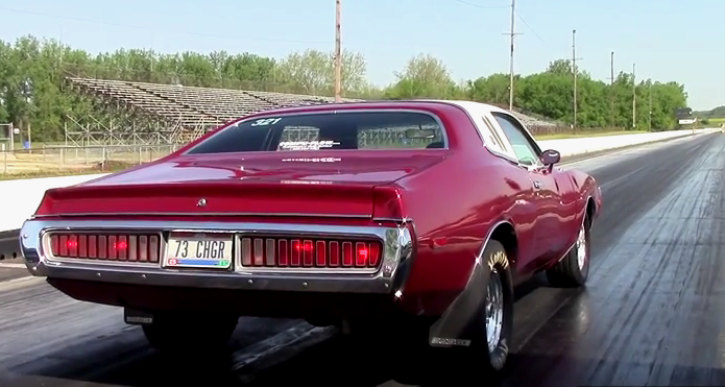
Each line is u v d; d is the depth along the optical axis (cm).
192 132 4834
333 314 391
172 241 400
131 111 4997
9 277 884
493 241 475
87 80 5359
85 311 695
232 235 388
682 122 15812
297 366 521
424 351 543
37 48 6397
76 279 420
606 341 567
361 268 370
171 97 5391
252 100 5903
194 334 529
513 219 498
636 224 1227
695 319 628
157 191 404
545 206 580
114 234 412
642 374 491
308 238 377
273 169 454
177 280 394
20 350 568
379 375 498
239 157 507
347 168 446
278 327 619
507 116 611
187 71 8931
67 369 521
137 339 596
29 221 436
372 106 540
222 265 389
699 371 496
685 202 1574
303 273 377
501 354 486
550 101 11844
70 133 5150
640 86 14412
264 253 384
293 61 9081
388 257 366
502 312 495
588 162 3481
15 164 3322
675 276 805
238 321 629
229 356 546
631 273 824
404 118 516
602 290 741
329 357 539
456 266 416
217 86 6166
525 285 764
